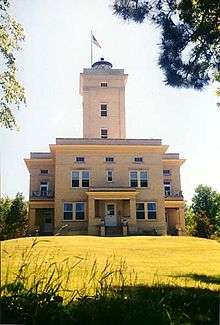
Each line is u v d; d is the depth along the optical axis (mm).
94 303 4281
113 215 39375
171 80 10945
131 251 19047
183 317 4664
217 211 71812
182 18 10219
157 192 40312
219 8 9555
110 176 40375
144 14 10398
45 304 4102
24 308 4020
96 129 49562
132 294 4844
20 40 16703
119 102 50469
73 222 38719
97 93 50500
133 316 3971
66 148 40156
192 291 7066
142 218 39562
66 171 39875
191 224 49750
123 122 49969
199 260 15938
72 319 3982
